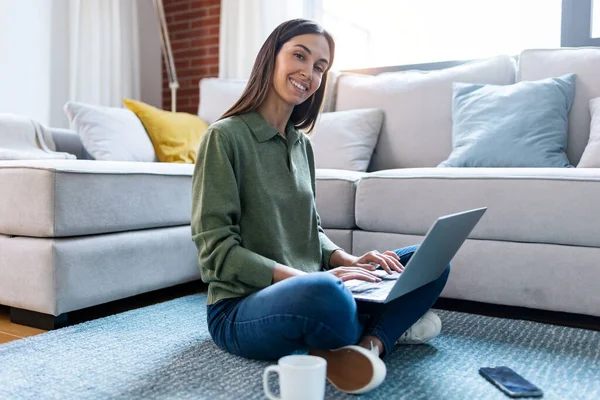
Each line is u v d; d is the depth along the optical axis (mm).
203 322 1646
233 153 1244
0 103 2979
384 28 3445
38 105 3176
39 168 1601
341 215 2062
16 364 1274
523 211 1693
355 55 3559
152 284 1908
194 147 2785
